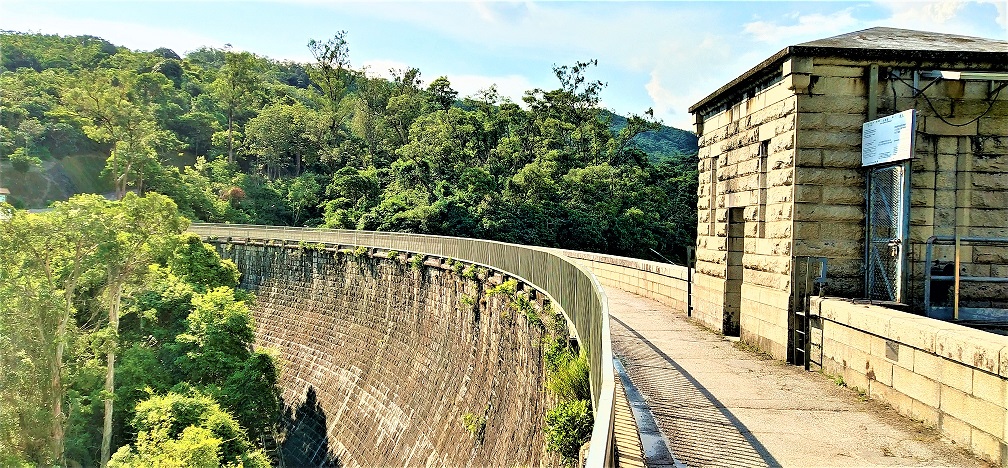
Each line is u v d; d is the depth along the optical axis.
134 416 28.50
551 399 13.53
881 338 10.53
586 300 11.09
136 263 31.28
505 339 21.80
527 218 63.88
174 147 97.69
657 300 23.95
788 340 13.52
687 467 7.68
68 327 29.55
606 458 4.03
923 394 9.37
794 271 13.44
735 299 17.16
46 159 88.69
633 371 12.58
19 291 27.17
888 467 7.77
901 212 12.31
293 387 42.66
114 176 80.44
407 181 72.00
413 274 34.81
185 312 36.19
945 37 14.89
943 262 13.30
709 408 10.16
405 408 30.98
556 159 75.75
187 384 30.50
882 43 13.71
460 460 23.22
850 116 13.31
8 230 27.56
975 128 13.24
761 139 15.16
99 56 151.00
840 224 13.41
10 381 26.41
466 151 75.06
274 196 87.06
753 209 15.58
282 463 37.22
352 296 42.41
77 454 27.70
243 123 112.38
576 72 94.88
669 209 76.19
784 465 7.80
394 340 35.91
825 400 10.69
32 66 137.75
